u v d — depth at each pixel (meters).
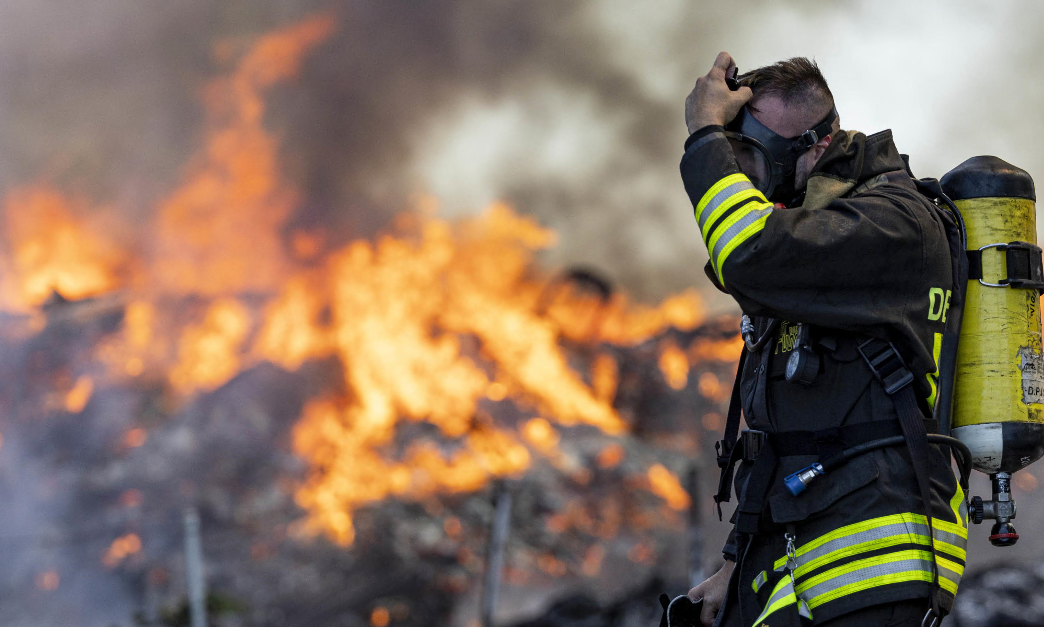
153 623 14.39
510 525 35.94
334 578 30.66
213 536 33.44
